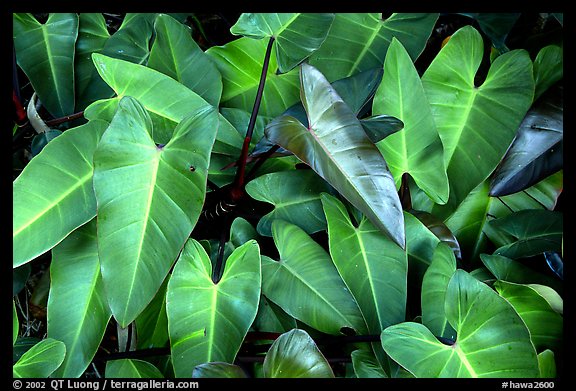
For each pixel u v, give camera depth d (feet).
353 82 5.41
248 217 5.65
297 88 5.76
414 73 5.33
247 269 4.99
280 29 5.37
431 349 4.82
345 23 5.72
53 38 5.73
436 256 5.10
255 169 5.39
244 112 5.66
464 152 5.46
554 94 5.60
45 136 5.44
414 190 5.59
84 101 5.75
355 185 4.83
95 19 5.92
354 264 5.12
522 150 5.48
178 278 4.97
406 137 5.34
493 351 4.79
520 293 5.14
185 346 4.91
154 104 5.32
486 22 5.66
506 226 5.48
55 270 5.12
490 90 5.51
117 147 4.85
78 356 5.03
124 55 5.68
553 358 4.99
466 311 4.84
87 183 5.06
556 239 5.38
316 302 5.09
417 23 5.72
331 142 4.91
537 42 6.06
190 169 4.86
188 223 4.85
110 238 4.79
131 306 4.75
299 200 5.44
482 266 5.58
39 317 5.72
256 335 5.24
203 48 6.43
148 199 4.86
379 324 5.04
